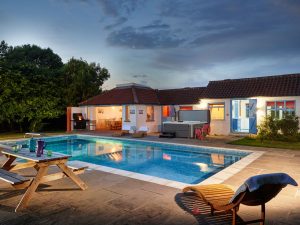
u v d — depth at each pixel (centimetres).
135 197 509
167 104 2216
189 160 1155
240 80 1961
